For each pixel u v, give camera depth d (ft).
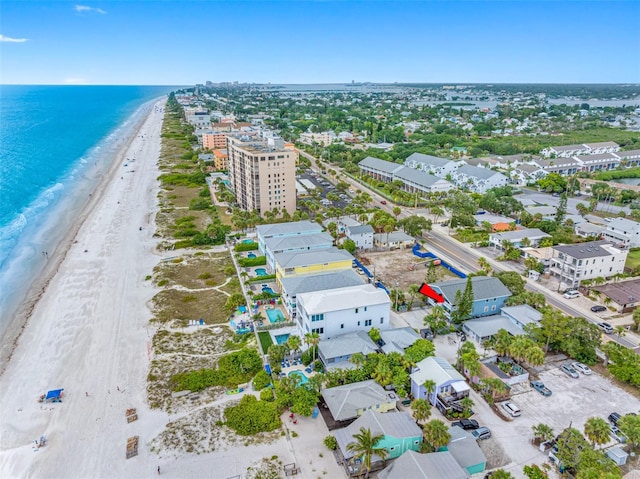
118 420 229.45
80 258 443.73
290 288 323.98
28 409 238.89
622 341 292.20
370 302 291.99
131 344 297.53
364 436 185.98
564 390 246.88
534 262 390.63
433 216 574.97
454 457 189.06
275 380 251.39
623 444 207.92
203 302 353.31
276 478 191.83
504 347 264.52
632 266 399.65
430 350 261.65
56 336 308.81
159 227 527.40
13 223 564.71
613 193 620.49
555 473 192.44
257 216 531.91
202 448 209.26
